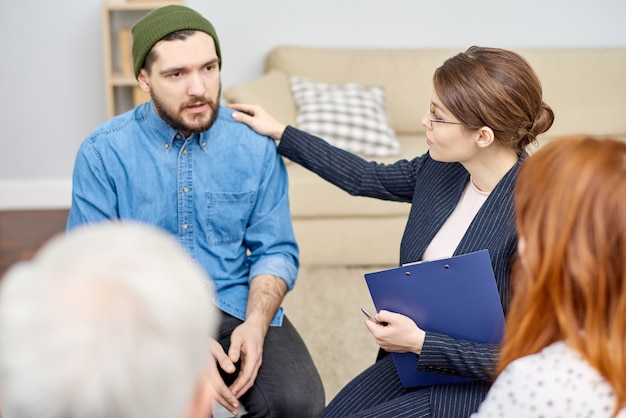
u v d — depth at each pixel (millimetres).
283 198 1958
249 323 1776
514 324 1030
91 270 636
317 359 2609
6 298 629
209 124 1774
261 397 1722
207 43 1729
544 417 956
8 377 614
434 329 1515
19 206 4164
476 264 1417
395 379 1684
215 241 1903
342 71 3859
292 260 1973
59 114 4070
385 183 1842
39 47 3961
